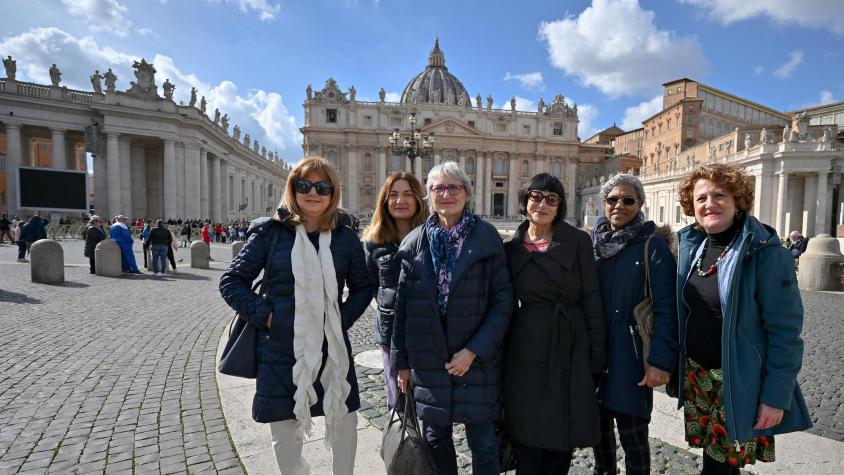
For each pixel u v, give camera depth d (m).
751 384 2.13
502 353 2.50
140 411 3.80
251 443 3.25
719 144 42.66
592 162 78.75
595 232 2.76
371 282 2.73
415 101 82.50
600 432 2.46
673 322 2.38
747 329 2.16
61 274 11.16
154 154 44.44
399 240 3.10
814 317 8.25
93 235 12.93
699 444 2.36
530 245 2.48
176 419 3.65
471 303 2.35
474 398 2.32
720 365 2.26
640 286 2.46
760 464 3.08
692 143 50.00
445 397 2.33
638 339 2.45
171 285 11.34
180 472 2.89
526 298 2.42
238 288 2.33
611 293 2.51
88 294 9.62
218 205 46.72
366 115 71.50
